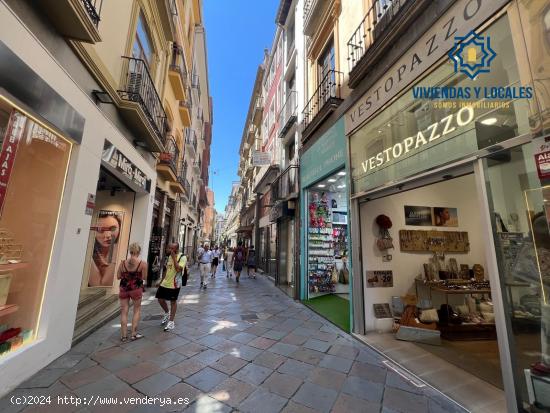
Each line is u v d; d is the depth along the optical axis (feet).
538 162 6.71
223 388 8.97
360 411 7.87
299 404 8.18
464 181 18.58
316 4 24.21
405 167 12.06
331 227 26.48
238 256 36.29
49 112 9.80
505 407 7.98
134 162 20.58
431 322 14.15
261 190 51.75
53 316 10.66
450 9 10.04
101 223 22.31
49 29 10.17
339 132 18.79
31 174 9.95
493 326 14.66
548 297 6.60
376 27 15.40
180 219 47.73
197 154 65.67
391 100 13.24
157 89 25.45
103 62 14.75
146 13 21.49
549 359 6.52
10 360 8.48
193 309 20.22
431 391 9.02
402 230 16.90
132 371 9.96
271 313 19.52
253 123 65.51
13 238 9.38
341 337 14.55
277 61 44.32
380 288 15.75
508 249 7.53
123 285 13.39
